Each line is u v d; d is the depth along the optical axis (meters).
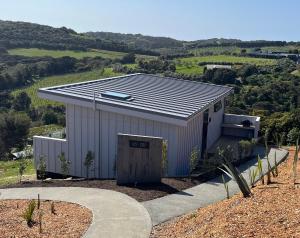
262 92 36.84
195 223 7.05
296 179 8.04
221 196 9.66
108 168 14.33
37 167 14.95
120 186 10.31
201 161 14.63
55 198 9.32
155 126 13.29
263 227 5.76
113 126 13.98
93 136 14.34
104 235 7.17
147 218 8.05
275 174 9.20
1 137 41.88
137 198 9.30
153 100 14.54
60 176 15.01
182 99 15.19
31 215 7.56
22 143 42.62
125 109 13.31
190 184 10.66
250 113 26.84
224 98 19.38
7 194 9.70
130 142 10.43
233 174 7.50
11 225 7.38
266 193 7.28
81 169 14.73
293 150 15.58
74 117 14.52
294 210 6.09
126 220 7.92
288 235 5.36
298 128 17.92
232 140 18.19
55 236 6.95
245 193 7.40
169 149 13.18
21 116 43.09
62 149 14.88
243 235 5.63
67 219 7.86
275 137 17.36
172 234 6.97
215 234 5.91
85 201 9.05
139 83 17.97
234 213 6.56
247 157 14.30
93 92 15.07
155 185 10.41
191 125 14.34
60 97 14.30
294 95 35.78
